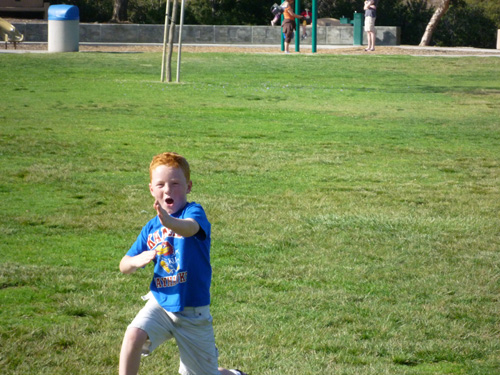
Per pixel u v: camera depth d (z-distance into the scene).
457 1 60.97
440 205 10.77
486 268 7.97
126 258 4.48
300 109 20.97
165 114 19.17
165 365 5.51
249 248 8.52
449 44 60.38
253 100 22.55
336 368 5.50
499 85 28.19
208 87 25.28
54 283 7.16
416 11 59.91
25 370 5.31
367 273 7.75
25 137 15.16
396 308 6.77
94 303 6.66
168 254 4.48
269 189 11.55
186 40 48.75
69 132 16.03
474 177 12.81
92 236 8.91
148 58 35.03
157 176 4.54
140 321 4.45
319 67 33.16
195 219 4.39
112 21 54.81
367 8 41.75
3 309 6.47
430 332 6.24
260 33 49.22
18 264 7.69
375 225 9.62
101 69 29.91
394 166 13.59
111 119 18.05
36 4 51.62
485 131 17.91
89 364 5.47
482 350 5.90
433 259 8.27
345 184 12.07
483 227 9.63
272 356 5.69
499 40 50.75
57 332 5.98
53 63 31.39
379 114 20.42
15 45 39.00
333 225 9.57
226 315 6.48
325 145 15.51
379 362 5.65
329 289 7.25
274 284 7.35
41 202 10.41
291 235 9.09
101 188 11.30
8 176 11.87
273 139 16.06
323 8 60.62
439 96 24.72
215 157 13.88
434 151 15.16
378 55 38.97
